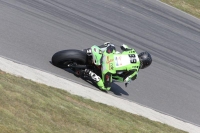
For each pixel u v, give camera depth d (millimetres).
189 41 69375
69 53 36188
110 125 27703
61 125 23953
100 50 36938
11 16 47250
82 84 35625
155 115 36031
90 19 59594
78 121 25750
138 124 31203
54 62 36812
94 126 26203
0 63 31453
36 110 24078
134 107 35750
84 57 36500
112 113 31203
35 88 28297
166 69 51281
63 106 27031
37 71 33594
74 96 31016
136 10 76250
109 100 34656
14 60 33938
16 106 23219
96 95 34438
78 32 51719
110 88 38406
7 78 27719
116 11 69812
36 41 42281
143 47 56375
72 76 36781
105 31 56812
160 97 41594
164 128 33156
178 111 39969
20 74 30750
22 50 38031
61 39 46375
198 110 42531
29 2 56094
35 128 21719
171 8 89375
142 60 36719
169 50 60000
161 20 76562
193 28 79812
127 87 40875
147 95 40719
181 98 43781
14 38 40531
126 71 36125
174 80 48469
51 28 48875
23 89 26406
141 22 69625
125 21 66062
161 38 64625
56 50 42000
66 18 55500
